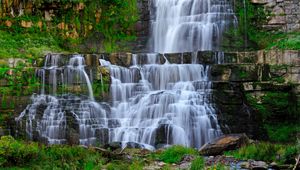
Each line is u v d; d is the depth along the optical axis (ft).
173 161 45.50
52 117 58.59
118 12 82.79
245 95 62.54
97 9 82.07
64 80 61.36
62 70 61.52
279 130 60.75
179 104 59.47
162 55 66.49
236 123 60.13
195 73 64.28
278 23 78.18
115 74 62.64
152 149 54.70
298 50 64.59
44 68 61.82
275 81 64.08
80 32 80.69
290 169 40.78
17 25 78.07
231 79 63.62
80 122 58.29
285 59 64.90
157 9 83.15
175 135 57.62
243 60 67.10
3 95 59.72
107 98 61.41
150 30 82.69
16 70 61.16
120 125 59.36
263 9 79.51
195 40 78.84
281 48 67.26
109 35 81.66
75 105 59.62
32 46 74.74
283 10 78.18
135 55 65.82
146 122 59.47
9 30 77.36
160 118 59.11
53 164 40.60
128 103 61.31
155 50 81.46
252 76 63.57
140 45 81.76
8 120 58.90
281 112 61.57
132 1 83.51
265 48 73.67
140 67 63.82
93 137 57.88
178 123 58.59
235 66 63.77
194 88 61.67
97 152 46.06
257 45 77.82
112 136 57.98
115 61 65.41
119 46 81.20
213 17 79.20
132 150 51.39
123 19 82.69
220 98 60.75
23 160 40.40
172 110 59.31
